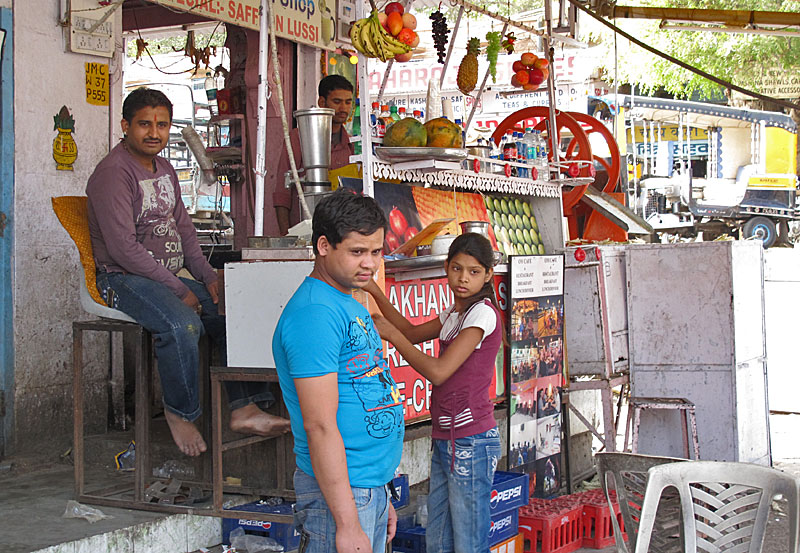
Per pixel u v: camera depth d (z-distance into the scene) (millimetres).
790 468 6289
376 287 3623
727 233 20266
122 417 5379
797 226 20516
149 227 4148
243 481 4168
